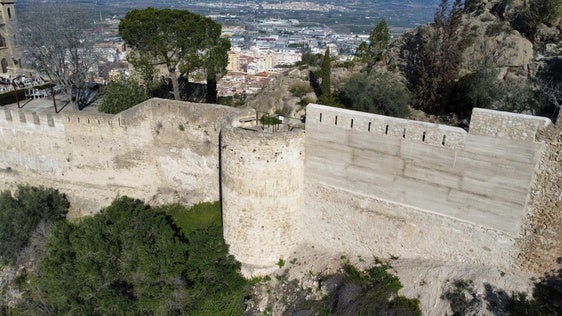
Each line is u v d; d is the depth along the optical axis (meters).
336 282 19.34
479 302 16.22
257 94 39.34
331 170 19.69
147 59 32.50
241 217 20.36
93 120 27.28
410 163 17.67
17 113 29.23
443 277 17.47
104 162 28.19
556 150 14.62
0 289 25.58
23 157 30.48
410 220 18.42
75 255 21.28
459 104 27.61
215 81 37.78
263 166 19.12
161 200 26.86
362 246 20.06
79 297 19.67
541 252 15.90
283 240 20.83
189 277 20.28
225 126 19.77
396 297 17.86
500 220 16.39
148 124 26.25
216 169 25.00
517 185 15.67
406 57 35.72
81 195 29.61
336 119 18.77
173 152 26.25
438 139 16.77
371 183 18.88
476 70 28.12
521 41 28.67
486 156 15.97
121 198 26.55
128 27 30.33
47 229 26.84
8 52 59.28
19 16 60.22
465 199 16.89
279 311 19.64
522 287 16.20
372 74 31.09
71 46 41.50
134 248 21.20
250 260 21.12
